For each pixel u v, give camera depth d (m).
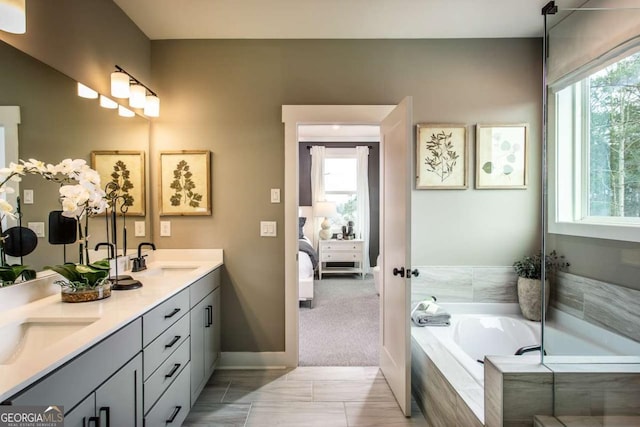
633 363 1.40
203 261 2.68
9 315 1.32
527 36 2.72
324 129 5.78
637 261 1.73
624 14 1.84
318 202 6.00
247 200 2.70
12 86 1.41
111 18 2.17
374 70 2.71
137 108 2.45
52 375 0.93
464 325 2.64
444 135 2.75
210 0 2.19
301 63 2.70
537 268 2.67
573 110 2.10
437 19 2.45
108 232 2.13
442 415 1.82
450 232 2.80
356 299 4.59
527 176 2.78
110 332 1.18
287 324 2.68
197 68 2.68
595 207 1.99
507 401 1.32
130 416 1.33
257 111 2.69
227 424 1.95
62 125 1.72
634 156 1.80
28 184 1.50
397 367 2.19
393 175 2.31
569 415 1.33
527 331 2.59
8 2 1.23
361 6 2.28
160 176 2.68
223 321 2.70
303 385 2.39
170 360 1.72
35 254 1.54
